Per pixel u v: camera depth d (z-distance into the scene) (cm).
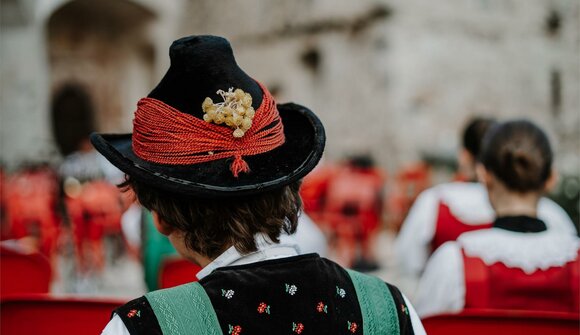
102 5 1944
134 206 486
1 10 1548
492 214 367
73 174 845
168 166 135
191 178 133
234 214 137
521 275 226
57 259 923
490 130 251
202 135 135
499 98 1803
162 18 1964
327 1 1802
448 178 1577
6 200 904
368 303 139
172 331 125
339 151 1777
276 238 140
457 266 230
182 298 129
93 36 2069
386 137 1678
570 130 1888
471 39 1764
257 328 129
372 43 1711
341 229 1020
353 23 1756
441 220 376
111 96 2102
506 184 238
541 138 240
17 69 1572
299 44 1886
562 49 1900
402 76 1662
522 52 1844
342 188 1023
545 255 228
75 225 837
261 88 144
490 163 241
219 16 2109
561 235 234
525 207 239
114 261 1002
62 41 2033
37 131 1577
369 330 137
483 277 227
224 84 138
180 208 139
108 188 860
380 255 1180
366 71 1725
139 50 2070
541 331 207
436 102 1703
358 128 1741
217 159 135
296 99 1895
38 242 820
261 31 1986
